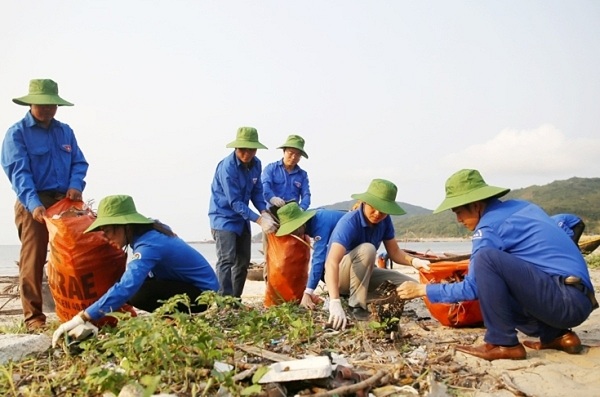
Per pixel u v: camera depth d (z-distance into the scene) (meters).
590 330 5.61
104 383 3.42
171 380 3.58
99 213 4.88
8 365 4.02
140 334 3.71
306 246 6.54
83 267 5.12
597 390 3.79
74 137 6.11
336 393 3.57
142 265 4.77
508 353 4.39
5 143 5.68
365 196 5.44
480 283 4.38
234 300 4.74
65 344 4.23
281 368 3.67
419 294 4.60
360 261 5.55
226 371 3.64
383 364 4.21
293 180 8.51
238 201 7.12
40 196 5.79
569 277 4.26
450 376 4.04
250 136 7.24
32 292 5.68
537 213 4.52
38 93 5.71
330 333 4.99
